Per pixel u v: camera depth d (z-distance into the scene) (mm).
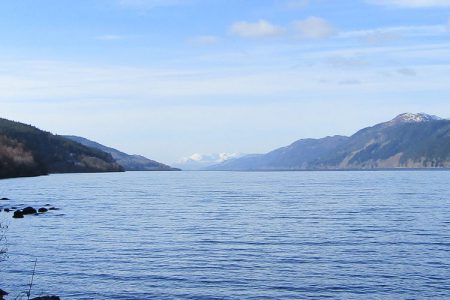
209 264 39062
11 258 41406
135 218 70938
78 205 93562
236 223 64625
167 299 30438
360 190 144750
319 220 67125
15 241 49812
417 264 38438
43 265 38906
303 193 133750
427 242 47938
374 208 84062
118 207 89688
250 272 36469
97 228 59750
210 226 61562
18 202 97688
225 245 47375
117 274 36094
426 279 34188
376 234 53438
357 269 37062
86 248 45969
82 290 32250
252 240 50188
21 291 32062
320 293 31359
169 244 48062
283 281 34031
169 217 72312
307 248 45500
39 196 114875
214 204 96938
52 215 74438
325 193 132000
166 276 35469
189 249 45344
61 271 37000
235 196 122750
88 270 37281
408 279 34250
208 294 31344
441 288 32125
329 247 45875
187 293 31547
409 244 46969
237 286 32969
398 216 70625
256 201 104875
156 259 41000
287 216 72688
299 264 38844
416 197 110688
